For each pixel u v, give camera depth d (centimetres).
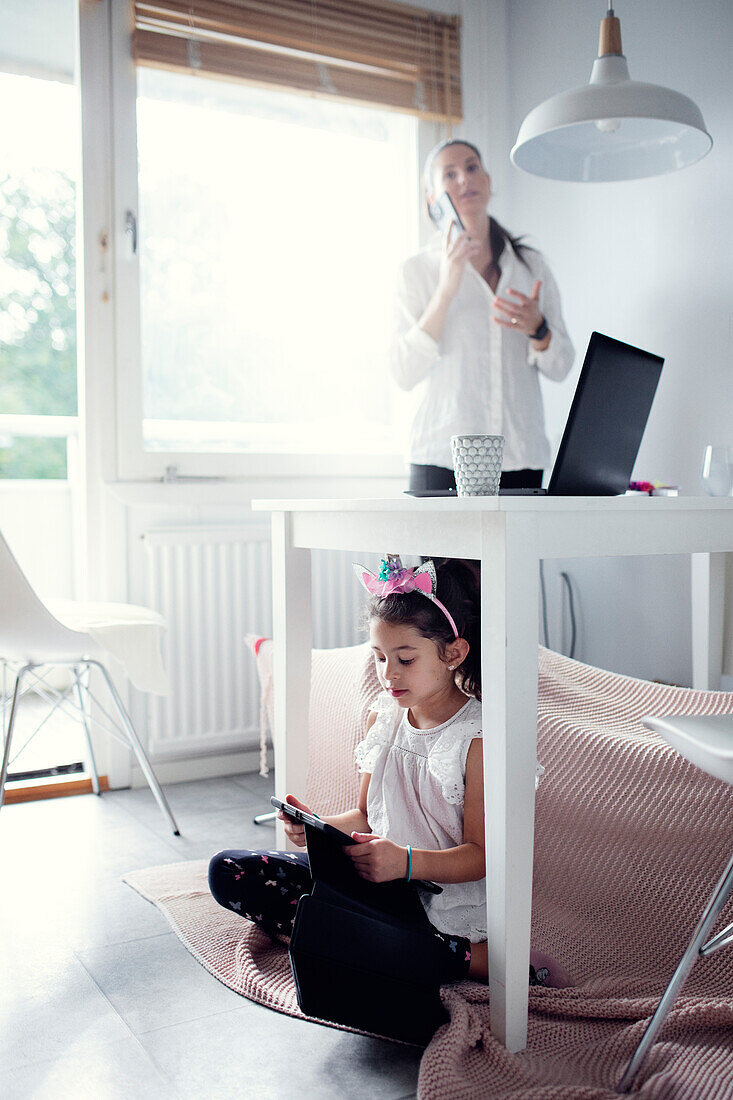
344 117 300
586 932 160
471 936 144
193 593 273
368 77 299
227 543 277
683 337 262
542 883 174
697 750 116
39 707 398
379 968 128
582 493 151
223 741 280
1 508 427
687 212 259
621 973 151
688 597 263
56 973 156
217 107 281
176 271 278
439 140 314
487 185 263
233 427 288
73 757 307
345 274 302
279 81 286
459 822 143
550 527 123
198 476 278
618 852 166
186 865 203
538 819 178
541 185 311
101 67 263
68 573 441
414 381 266
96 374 266
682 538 138
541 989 142
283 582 175
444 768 140
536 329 248
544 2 307
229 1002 146
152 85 272
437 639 141
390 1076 125
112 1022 140
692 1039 128
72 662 219
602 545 129
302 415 298
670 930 155
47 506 435
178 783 277
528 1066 121
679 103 188
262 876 153
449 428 264
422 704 150
